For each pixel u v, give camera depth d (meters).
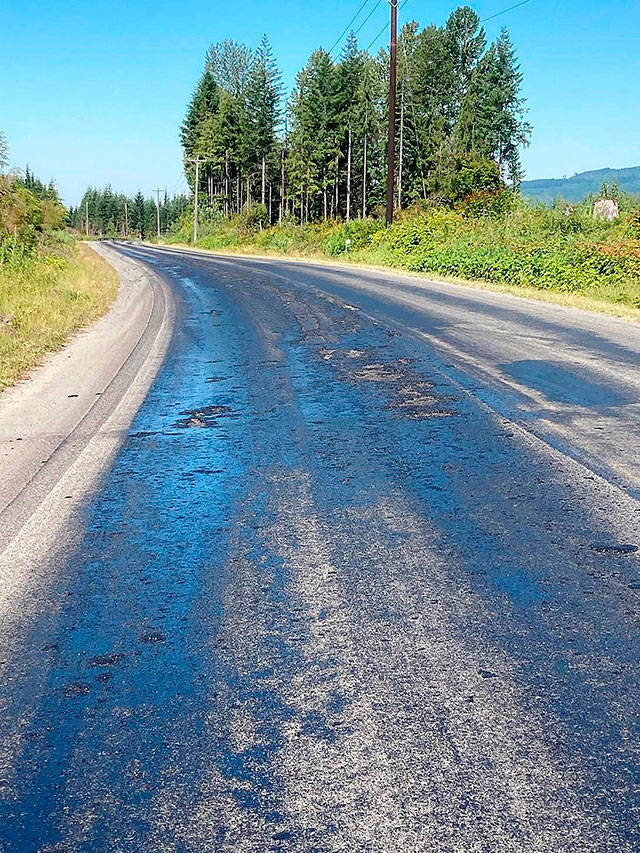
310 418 6.94
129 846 2.13
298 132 79.81
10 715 2.77
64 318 14.51
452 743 2.50
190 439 6.38
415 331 12.10
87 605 3.58
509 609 3.38
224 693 2.84
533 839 2.09
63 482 5.37
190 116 104.12
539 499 4.71
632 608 3.37
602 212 31.89
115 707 2.78
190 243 82.94
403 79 70.75
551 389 7.83
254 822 2.20
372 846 2.09
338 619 3.35
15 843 2.16
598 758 2.41
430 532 4.27
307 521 4.49
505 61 71.62
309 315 14.54
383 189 79.75
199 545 4.22
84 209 186.88
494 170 51.28
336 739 2.54
